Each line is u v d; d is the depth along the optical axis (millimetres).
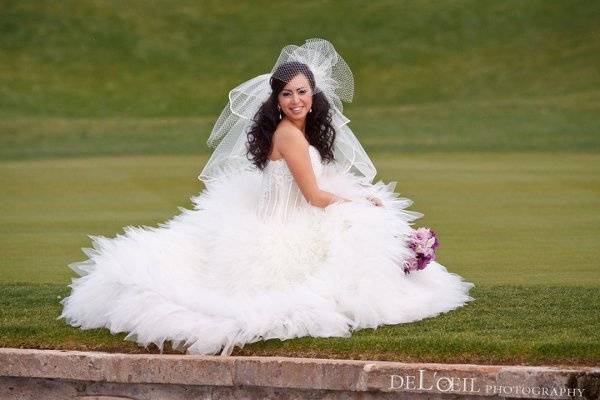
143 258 12883
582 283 15664
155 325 11867
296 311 11992
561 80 52875
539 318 12844
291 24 62062
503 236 20453
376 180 29562
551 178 29578
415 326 12453
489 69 55375
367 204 13219
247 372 11359
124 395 11695
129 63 57812
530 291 14594
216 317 11938
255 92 13383
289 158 12969
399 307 12648
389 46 59062
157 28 61469
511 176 30141
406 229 13133
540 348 11453
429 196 26344
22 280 16484
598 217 22750
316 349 11672
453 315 13078
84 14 62406
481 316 13016
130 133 45781
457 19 61219
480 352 11508
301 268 12719
